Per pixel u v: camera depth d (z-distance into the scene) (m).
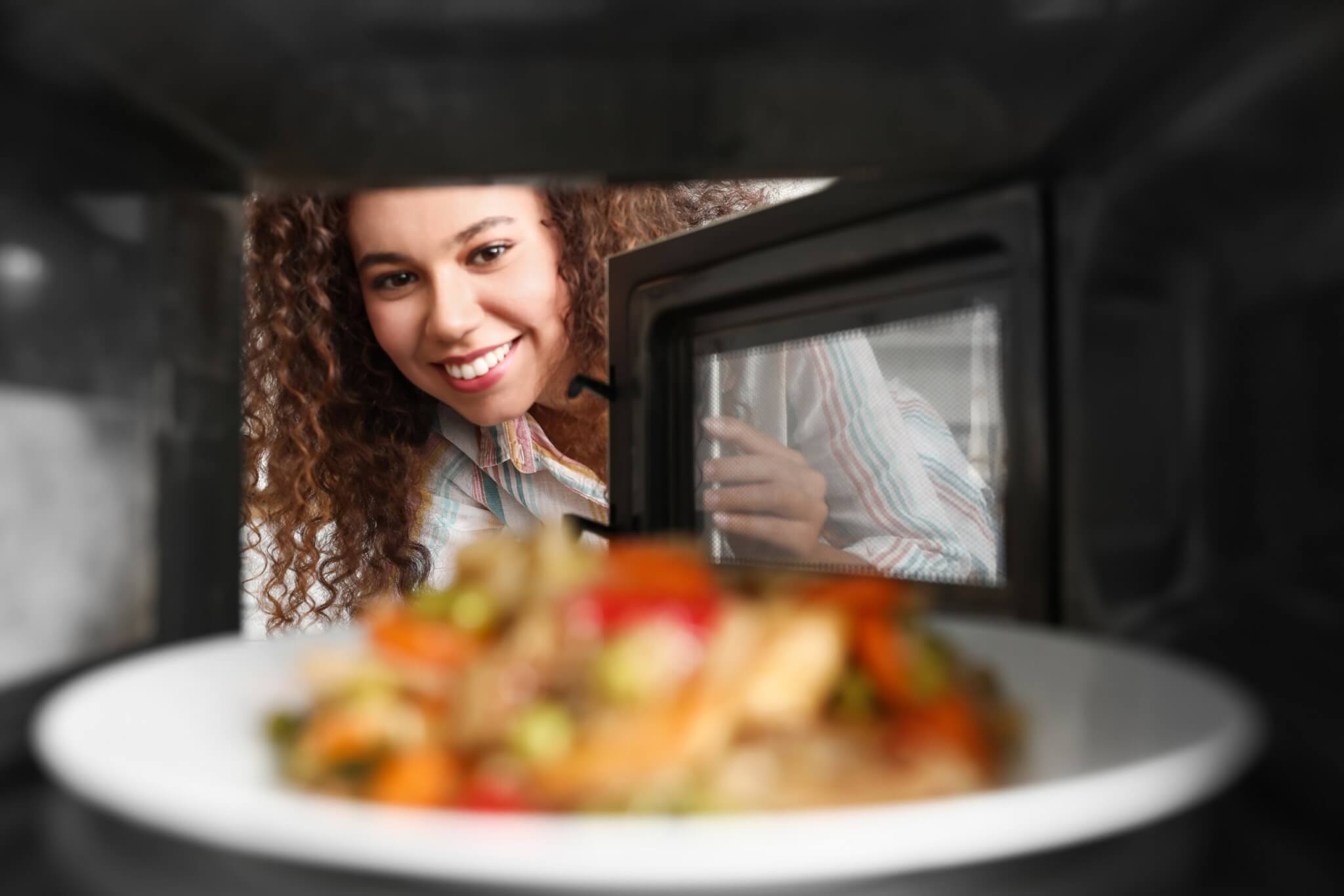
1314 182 0.23
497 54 0.28
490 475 1.23
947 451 0.43
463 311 0.99
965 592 0.41
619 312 0.58
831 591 0.27
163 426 0.34
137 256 0.33
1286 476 0.24
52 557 0.29
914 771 0.22
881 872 0.15
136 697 0.24
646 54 0.28
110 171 0.31
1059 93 0.30
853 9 0.26
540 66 0.29
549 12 0.26
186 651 0.28
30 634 0.28
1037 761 0.23
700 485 0.56
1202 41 0.26
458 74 0.29
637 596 0.25
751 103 0.31
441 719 0.24
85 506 0.30
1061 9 0.26
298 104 0.31
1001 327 0.38
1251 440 0.25
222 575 0.38
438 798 0.22
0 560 0.26
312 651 0.29
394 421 1.16
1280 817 0.20
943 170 0.36
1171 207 0.28
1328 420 0.23
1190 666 0.23
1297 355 0.24
